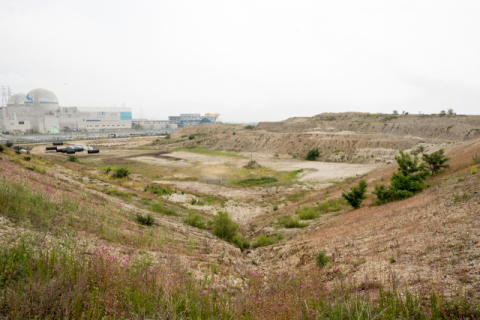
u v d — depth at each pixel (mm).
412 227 10086
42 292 4426
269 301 5871
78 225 9367
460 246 7273
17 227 7270
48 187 14141
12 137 127250
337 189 33469
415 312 4906
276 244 14969
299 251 12109
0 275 4625
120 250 8172
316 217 21297
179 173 53781
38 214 8711
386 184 26391
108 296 4777
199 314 4980
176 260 8328
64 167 38250
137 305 4828
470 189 11797
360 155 66438
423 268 6832
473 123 83688
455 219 9234
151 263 7562
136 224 13234
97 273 5520
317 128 112500
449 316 4676
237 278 8914
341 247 10641
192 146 102188
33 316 4105
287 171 55812
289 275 8562
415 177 18188
